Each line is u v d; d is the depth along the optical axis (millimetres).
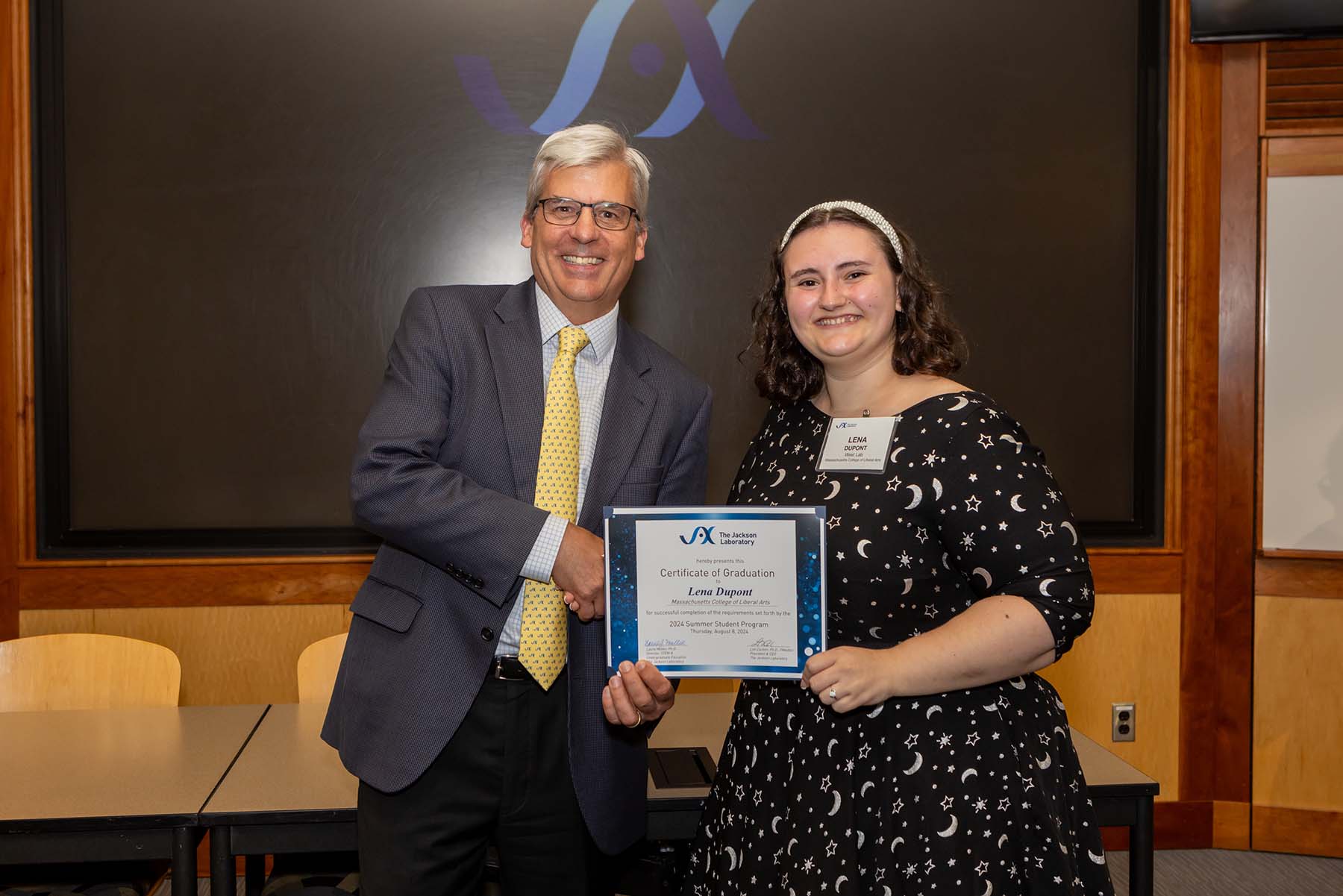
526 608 1569
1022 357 3328
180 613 3123
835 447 1459
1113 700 3355
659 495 1729
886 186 3277
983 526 1306
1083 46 3307
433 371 1599
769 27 3236
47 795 1814
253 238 3125
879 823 1311
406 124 3156
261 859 2277
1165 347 3332
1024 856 1281
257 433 3150
